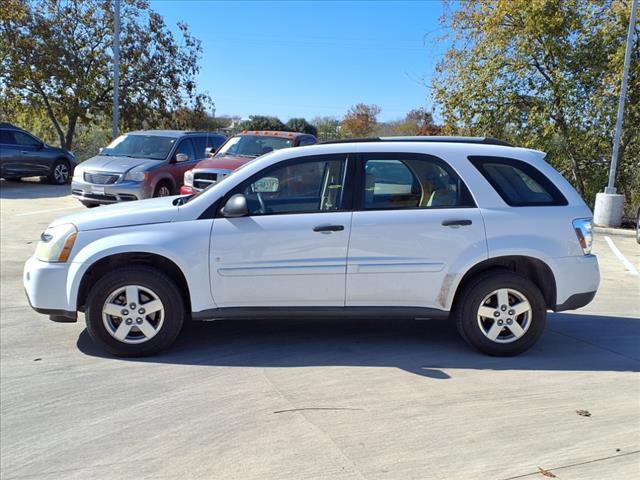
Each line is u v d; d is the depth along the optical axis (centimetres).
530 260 519
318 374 473
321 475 326
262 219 502
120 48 2394
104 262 508
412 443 362
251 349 531
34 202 1464
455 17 1670
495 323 515
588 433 378
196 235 496
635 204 1526
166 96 2609
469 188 517
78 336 558
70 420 390
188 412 403
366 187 513
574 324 636
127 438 368
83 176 1241
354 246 500
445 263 506
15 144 1734
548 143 1581
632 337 589
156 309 499
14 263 845
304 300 506
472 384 457
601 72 1460
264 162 519
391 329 598
